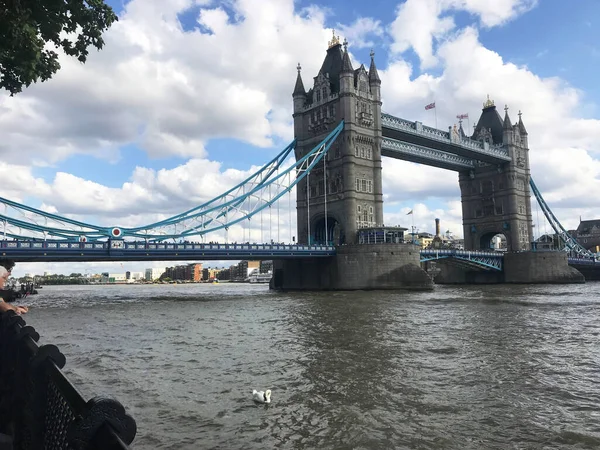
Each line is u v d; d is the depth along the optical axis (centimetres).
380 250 8394
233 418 1296
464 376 1761
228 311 4478
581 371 1842
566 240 13812
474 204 13462
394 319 3547
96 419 329
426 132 10750
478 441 1139
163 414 1328
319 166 9912
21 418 579
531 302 5141
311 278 9362
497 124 13425
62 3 1153
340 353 2206
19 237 6650
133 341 2638
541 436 1173
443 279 13100
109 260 6906
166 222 8000
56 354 520
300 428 1220
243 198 8788
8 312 773
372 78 9956
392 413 1340
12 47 1070
